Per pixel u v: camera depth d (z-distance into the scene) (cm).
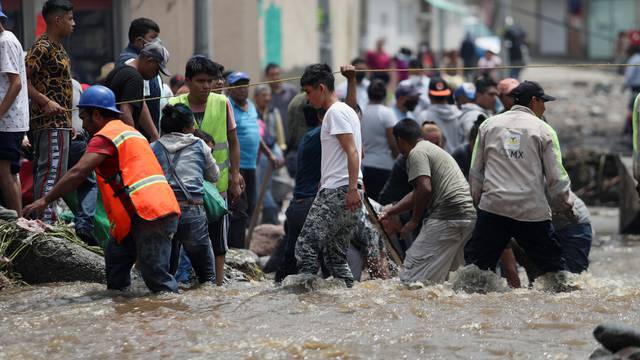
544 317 1762
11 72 2075
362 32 8294
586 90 8988
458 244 2158
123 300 1902
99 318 1764
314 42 5959
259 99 3319
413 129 2216
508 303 1889
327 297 1917
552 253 2078
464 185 2164
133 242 1947
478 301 1909
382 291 2006
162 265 1925
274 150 3344
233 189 2248
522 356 1512
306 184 2169
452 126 2989
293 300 1886
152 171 1900
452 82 3756
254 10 4462
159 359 1527
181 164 1992
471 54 8800
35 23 3073
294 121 3161
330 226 1975
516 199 2020
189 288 2020
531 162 2033
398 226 2323
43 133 2225
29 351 1577
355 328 1684
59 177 2236
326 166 1978
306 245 1984
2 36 2078
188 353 1552
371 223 2214
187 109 2017
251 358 1518
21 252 2103
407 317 1764
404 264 2167
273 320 1742
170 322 1730
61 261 2106
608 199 4066
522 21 13562
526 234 2062
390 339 1609
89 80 3394
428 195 2128
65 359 1540
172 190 1953
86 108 1919
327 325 1705
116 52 3444
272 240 2844
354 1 7225
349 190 1930
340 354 1531
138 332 1672
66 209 2433
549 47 13562
